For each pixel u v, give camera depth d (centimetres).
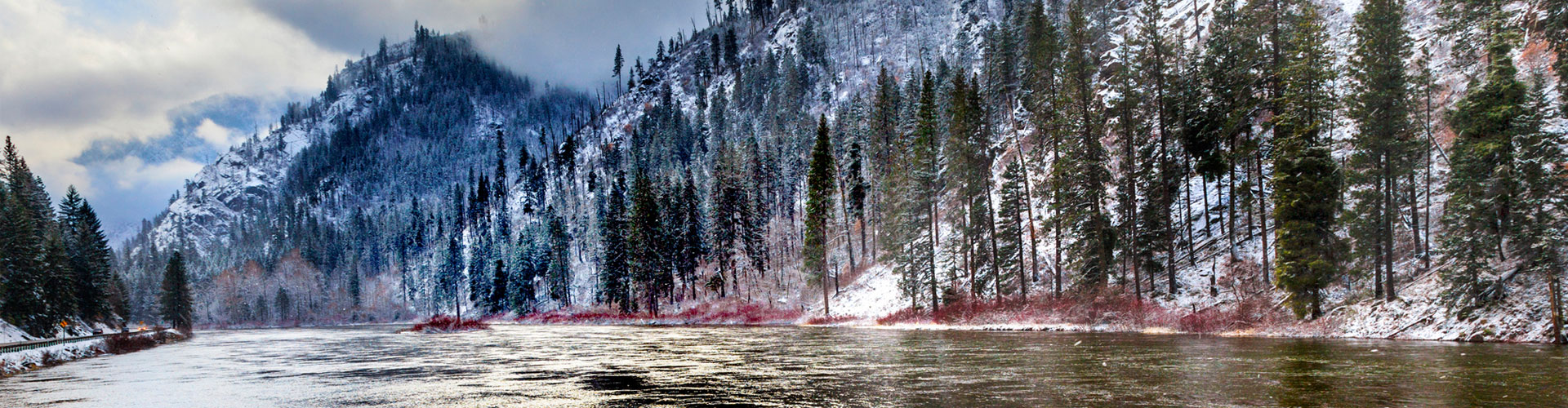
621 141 19750
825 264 6656
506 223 17488
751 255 8488
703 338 4547
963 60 14275
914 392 1788
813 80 18388
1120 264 4909
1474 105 3112
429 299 16850
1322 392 1639
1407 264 3622
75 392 2131
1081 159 4756
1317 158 3497
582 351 3541
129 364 3331
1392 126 3462
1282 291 3891
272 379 2405
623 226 8938
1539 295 2859
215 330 11431
